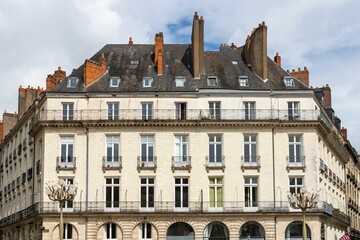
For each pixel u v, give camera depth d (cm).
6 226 7319
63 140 5619
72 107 5653
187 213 5406
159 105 5628
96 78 5803
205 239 5431
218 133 5609
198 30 5891
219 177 5550
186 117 5609
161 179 5512
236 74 5934
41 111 5772
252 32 6066
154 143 5581
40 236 5575
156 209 5447
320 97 6625
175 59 6081
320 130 5838
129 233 5409
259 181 5541
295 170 5575
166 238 5412
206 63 6034
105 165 5528
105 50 6231
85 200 5488
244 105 5675
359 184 9525
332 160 6794
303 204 4397
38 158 5975
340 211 6944
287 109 5681
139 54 6162
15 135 7319
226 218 5441
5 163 7881
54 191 4319
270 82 5859
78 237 5412
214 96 5662
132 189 5503
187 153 5578
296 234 5462
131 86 5741
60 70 6450
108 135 5606
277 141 5622
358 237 8688
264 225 5441
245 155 5600
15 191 7031
